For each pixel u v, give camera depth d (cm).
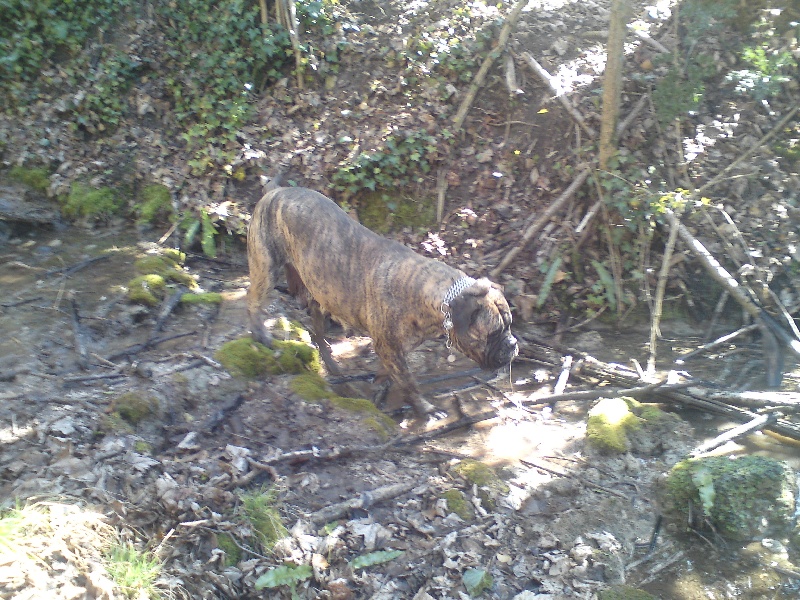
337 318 247
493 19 352
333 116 352
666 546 183
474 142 336
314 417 224
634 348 281
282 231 244
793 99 319
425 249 314
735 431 213
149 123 374
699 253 279
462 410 242
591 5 367
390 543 180
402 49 354
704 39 330
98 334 257
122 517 173
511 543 182
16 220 340
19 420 200
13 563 151
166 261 312
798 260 287
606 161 299
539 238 311
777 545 182
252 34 369
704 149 310
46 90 383
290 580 166
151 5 395
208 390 228
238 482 190
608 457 214
